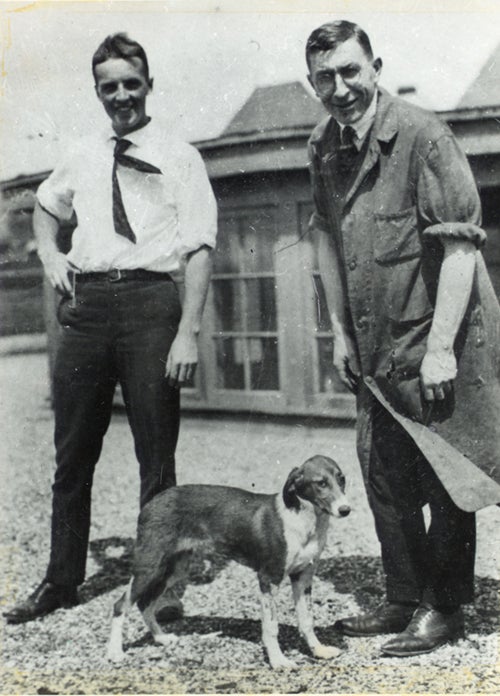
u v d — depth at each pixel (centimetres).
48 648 306
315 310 484
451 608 294
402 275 280
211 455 483
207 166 436
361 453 300
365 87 277
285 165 430
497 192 416
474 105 382
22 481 495
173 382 311
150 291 312
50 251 326
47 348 582
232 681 275
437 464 277
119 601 297
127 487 479
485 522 398
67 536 332
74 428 325
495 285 449
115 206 319
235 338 515
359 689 268
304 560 278
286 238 466
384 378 286
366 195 282
